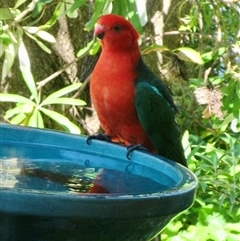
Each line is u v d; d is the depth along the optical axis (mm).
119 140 5293
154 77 5223
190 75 8312
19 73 7605
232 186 6457
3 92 7594
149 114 5020
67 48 7777
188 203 3174
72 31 7773
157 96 5074
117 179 3863
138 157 4285
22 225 2770
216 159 6621
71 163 4246
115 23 4949
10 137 4582
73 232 2830
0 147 4523
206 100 6371
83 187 3629
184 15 8453
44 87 7762
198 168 6777
